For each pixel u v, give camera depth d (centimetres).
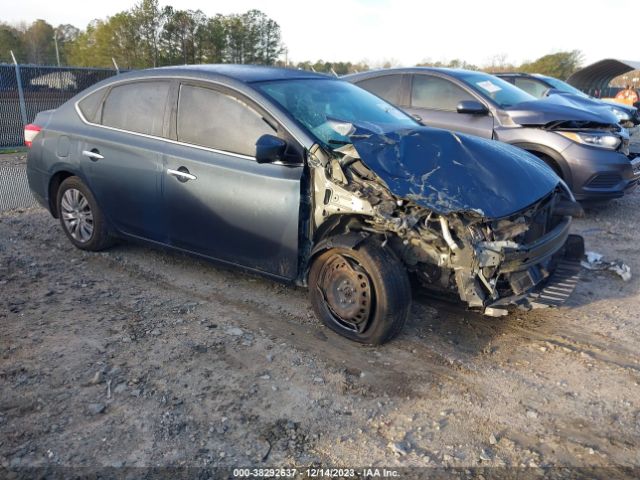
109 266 533
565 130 715
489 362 383
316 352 388
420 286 413
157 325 419
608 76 2633
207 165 444
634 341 414
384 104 525
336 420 319
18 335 396
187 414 318
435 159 391
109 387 339
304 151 403
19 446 288
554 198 435
